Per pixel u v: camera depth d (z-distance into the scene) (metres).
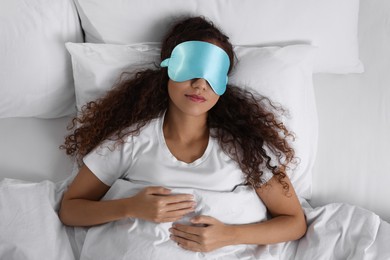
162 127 1.22
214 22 1.39
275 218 1.20
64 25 1.42
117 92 1.30
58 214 1.22
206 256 1.10
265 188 1.20
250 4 1.39
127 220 1.14
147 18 1.37
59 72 1.42
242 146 1.21
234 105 1.26
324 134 1.44
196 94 1.12
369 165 1.37
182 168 1.18
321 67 1.53
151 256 1.08
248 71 1.33
